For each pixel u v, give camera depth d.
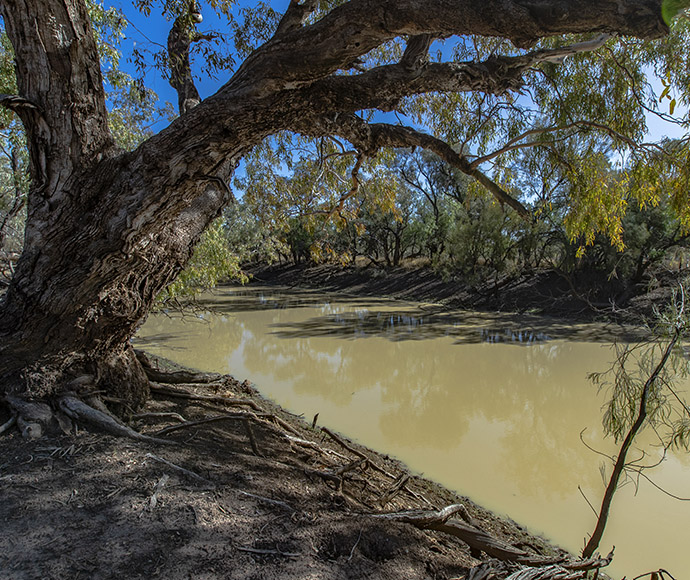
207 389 5.51
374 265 37.94
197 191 3.68
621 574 4.06
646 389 3.21
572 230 5.20
